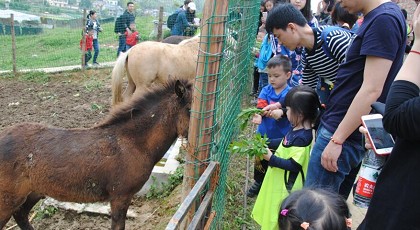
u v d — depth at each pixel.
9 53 15.03
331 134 2.60
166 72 6.51
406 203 1.56
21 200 3.32
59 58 13.70
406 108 1.48
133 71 6.46
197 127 2.59
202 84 2.52
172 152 5.19
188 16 11.53
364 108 2.26
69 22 22.19
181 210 1.82
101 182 3.18
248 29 4.79
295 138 3.07
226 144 3.33
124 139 3.21
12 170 3.19
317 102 3.04
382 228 1.64
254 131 5.77
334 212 1.60
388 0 2.38
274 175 3.11
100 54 14.20
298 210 1.62
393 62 2.36
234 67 3.52
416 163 1.54
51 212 4.34
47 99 8.86
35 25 21.78
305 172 3.04
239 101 4.58
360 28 2.42
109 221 4.28
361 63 2.43
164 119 3.20
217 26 2.43
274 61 3.90
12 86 9.92
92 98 8.93
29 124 3.36
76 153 3.15
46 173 3.15
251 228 3.68
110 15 28.48
